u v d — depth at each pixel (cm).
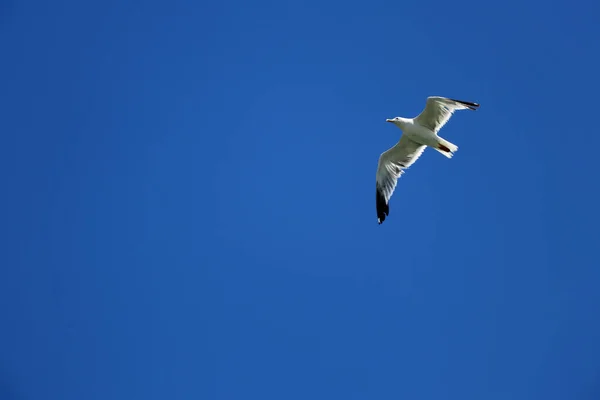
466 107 1770
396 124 1889
